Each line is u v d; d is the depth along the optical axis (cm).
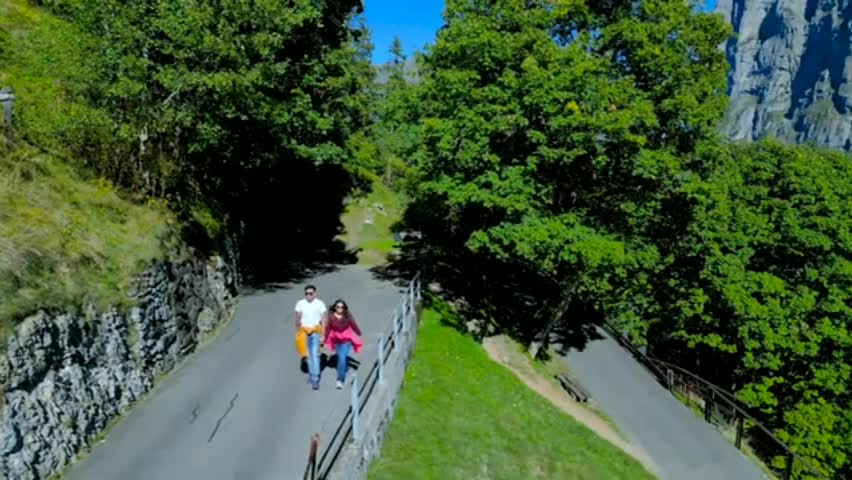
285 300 1839
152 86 1411
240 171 2262
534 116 1598
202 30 1376
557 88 1497
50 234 1054
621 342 2559
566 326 2517
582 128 1533
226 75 1364
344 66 2511
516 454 1330
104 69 1296
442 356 1623
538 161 1611
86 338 1001
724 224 2270
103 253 1139
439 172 1783
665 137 1745
